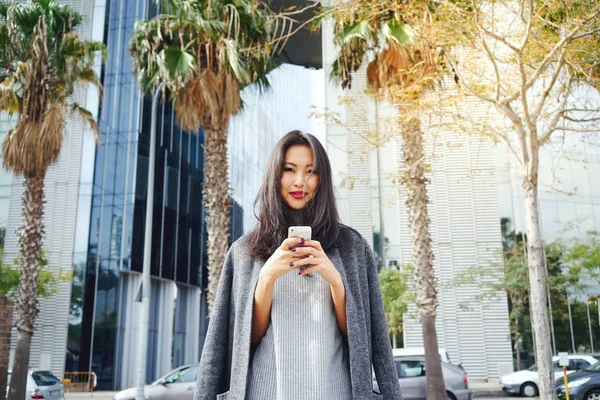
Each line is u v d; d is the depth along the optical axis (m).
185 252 26.72
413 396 11.49
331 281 1.41
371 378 1.44
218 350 1.55
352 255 1.60
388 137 9.45
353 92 20.83
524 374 16.84
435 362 10.11
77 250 22.16
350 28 10.67
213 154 11.48
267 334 1.51
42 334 21.25
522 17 7.57
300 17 22.20
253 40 11.93
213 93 11.41
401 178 10.64
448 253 21.56
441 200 21.92
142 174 23.70
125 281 22.77
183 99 11.66
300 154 1.63
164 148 25.56
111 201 22.94
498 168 21.89
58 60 12.57
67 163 22.98
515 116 8.10
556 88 9.16
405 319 20.78
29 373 12.48
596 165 23.27
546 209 22.95
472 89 8.27
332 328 1.48
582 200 23.05
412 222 10.59
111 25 24.66
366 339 1.47
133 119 23.89
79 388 20.86
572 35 7.23
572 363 15.77
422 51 9.76
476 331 20.86
